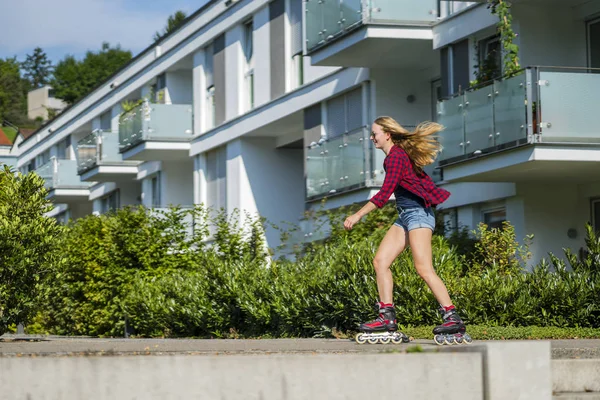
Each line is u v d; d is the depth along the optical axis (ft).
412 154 27.73
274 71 89.40
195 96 107.45
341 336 45.09
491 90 52.75
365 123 73.77
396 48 67.36
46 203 44.04
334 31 68.44
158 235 71.72
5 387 17.57
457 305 43.01
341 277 45.62
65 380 17.49
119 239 71.87
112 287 71.46
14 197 42.91
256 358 17.30
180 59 111.14
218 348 31.73
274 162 97.14
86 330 75.20
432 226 27.81
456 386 17.53
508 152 51.78
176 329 59.41
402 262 44.50
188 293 57.31
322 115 80.59
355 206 69.56
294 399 17.24
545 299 42.86
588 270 43.86
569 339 37.22
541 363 17.74
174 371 17.31
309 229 74.18
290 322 48.01
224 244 69.97
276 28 88.99
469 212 66.18
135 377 17.34
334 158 72.18
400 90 73.20
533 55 57.16
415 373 17.46
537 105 49.73
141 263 71.97
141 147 106.83
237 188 96.89
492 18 59.26
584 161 50.24
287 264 53.16
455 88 63.98
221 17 99.76
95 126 151.43
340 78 77.20
